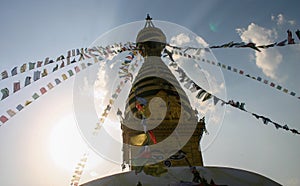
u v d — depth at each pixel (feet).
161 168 46.01
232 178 44.91
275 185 45.50
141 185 42.47
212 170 46.09
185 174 44.55
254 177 46.26
